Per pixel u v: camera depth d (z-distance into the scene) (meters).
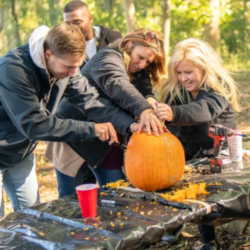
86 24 4.61
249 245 3.76
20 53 2.85
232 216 2.73
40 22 18.02
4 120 3.03
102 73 3.40
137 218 2.46
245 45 20.12
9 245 2.24
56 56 2.78
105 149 3.69
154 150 2.93
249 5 22.34
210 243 3.43
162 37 3.56
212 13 13.16
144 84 3.73
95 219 2.49
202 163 3.50
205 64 3.42
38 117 2.86
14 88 2.80
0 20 18.72
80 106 3.42
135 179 2.98
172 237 3.82
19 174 3.41
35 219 2.57
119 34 4.91
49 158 3.97
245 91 11.43
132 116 3.62
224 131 3.20
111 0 23.09
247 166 3.32
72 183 3.88
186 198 2.72
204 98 3.43
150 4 21.88
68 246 2.17
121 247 2.21
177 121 3.19
